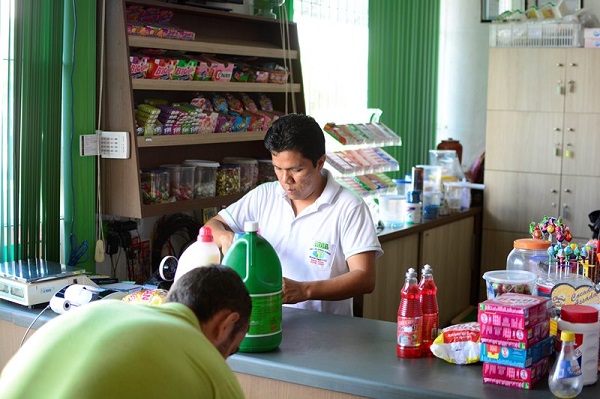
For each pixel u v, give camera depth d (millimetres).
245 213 2973
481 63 6598
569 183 5781
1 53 3086
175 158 3871
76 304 2686
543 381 2098
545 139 5824
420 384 2066
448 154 5891
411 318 2271
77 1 3275
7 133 3117
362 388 2100
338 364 2221
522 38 5824
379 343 2422
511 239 6016
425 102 6289
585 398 1990
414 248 4898
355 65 5344
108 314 1569
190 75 3656
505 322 2039
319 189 2855
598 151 5672
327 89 5051
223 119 3867
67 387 1439
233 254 2332
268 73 4125
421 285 2326
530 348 2035
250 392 2293
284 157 2664
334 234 2811
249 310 1754
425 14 6156
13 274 2854
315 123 2711
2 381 1535
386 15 5613
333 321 2662
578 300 2363
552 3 5953
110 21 3354
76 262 3371
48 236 3287
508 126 5930
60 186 3322
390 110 5766
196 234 3949
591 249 2656
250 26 4254
